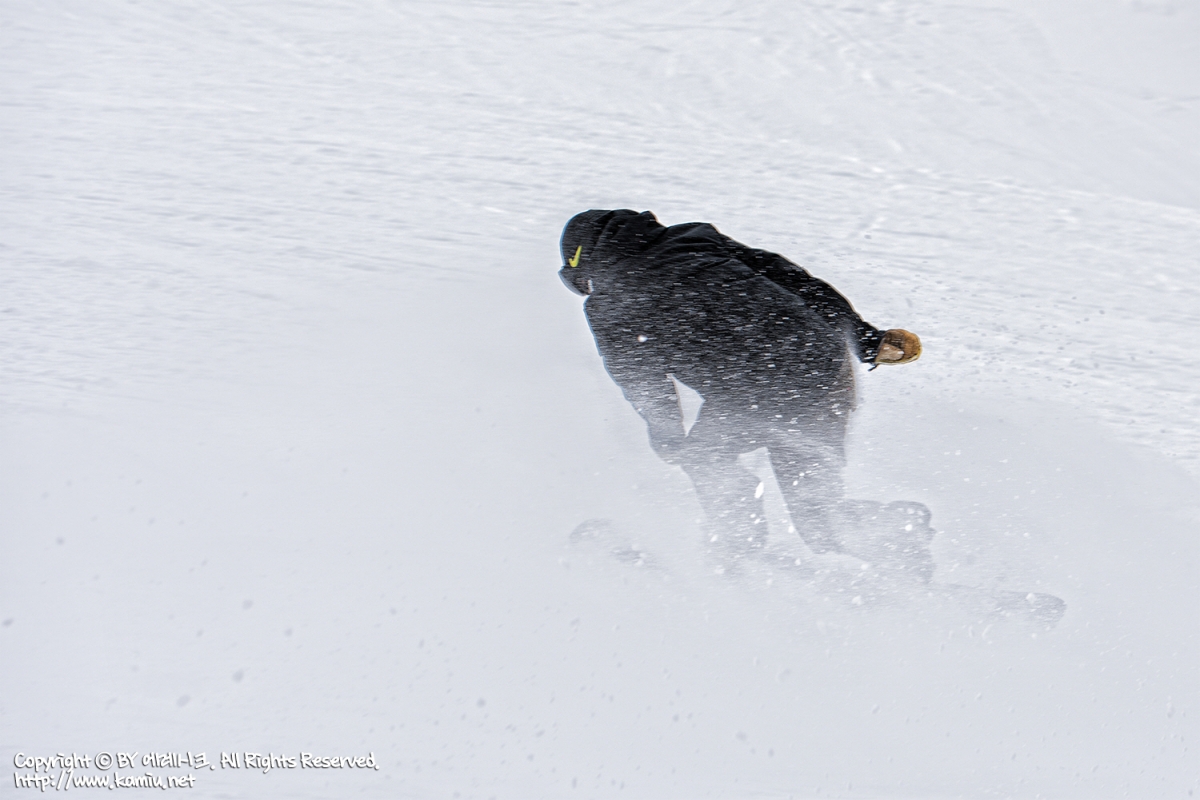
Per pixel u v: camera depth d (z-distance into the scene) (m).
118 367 16.66
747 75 64.81
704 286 10.81
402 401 16.02
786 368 10.88
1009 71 69.62
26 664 7.53
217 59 54.97
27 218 25.59
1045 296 27.27
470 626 9.02
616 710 7.75
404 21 68.69
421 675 8.01
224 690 7.37
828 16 78.12
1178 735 7.88
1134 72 70.81
